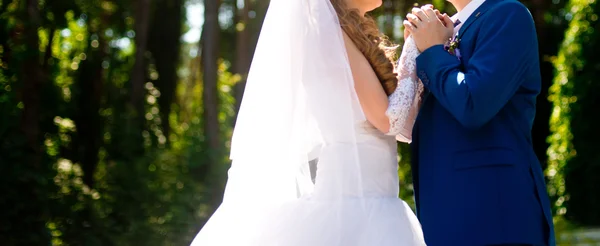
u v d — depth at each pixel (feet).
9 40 24.94
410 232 9.52
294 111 9.41
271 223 9.43
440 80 9.07
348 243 9.21
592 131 32.78
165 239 26.23
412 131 9.76
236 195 9.72
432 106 9.52
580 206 32.89
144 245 25.94
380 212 9.39
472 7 9.63
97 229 25.39
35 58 25.63
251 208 9.60
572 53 33.09
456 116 8.87
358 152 9.46
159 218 26.78
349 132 9.29
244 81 33.94
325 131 9.30
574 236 26.76
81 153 30.99
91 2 29.43
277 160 9.50
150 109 33.24
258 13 37.52
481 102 8.69
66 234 24.84
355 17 9.71
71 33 32.17
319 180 9.41
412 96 9.39
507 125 9.15
